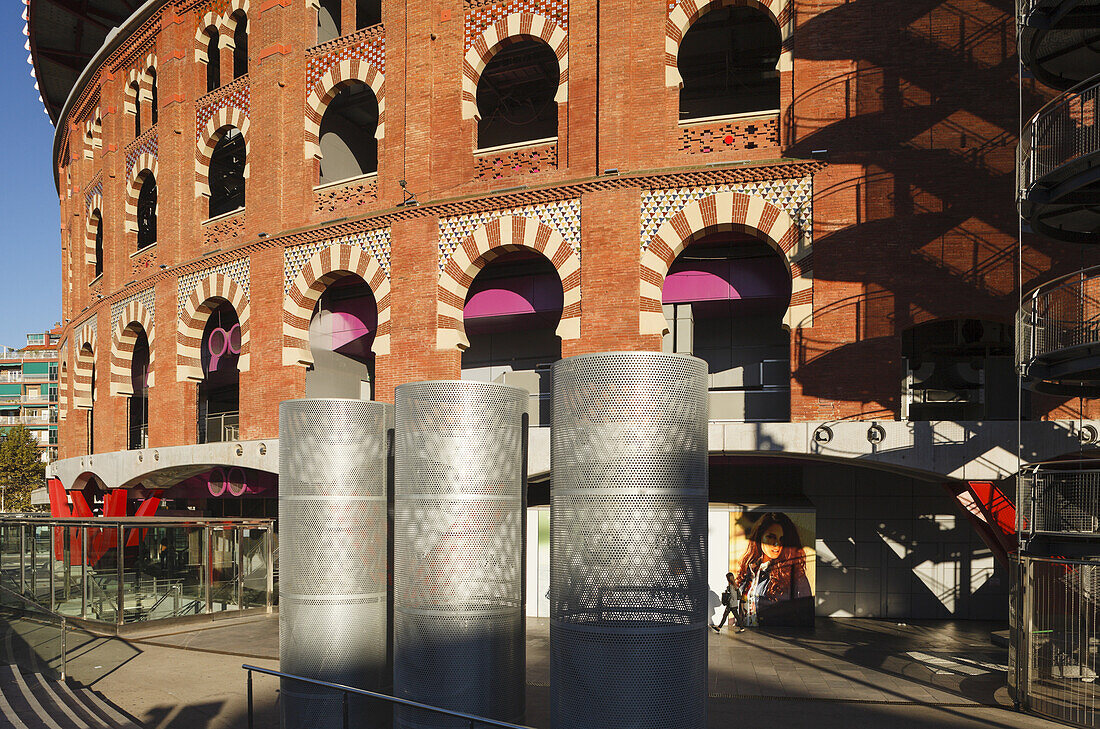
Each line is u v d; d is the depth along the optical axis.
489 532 8.30
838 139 14.80
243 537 19.03
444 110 17.48
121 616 16.44
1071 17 11.27
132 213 25.27
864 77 14.80
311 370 19.92
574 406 6.86
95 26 29.67
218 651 14.78
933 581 18.31
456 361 17.00
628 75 15.92
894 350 14.23
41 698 10.83
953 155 14.34
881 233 14.47
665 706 6.43
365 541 9.41
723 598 16.23
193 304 21.34
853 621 17.75
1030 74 14.15
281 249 19.25
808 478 19.02
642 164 15.80
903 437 13.91
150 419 22.55
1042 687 11.14
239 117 20.88
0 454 52.97
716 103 21.56
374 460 9.58
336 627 9.19
